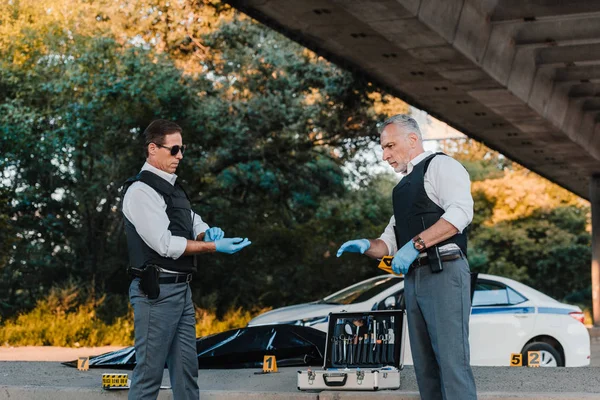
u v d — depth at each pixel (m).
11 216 23.67
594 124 23.28
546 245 44.50
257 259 25.69
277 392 6.65
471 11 15.05
